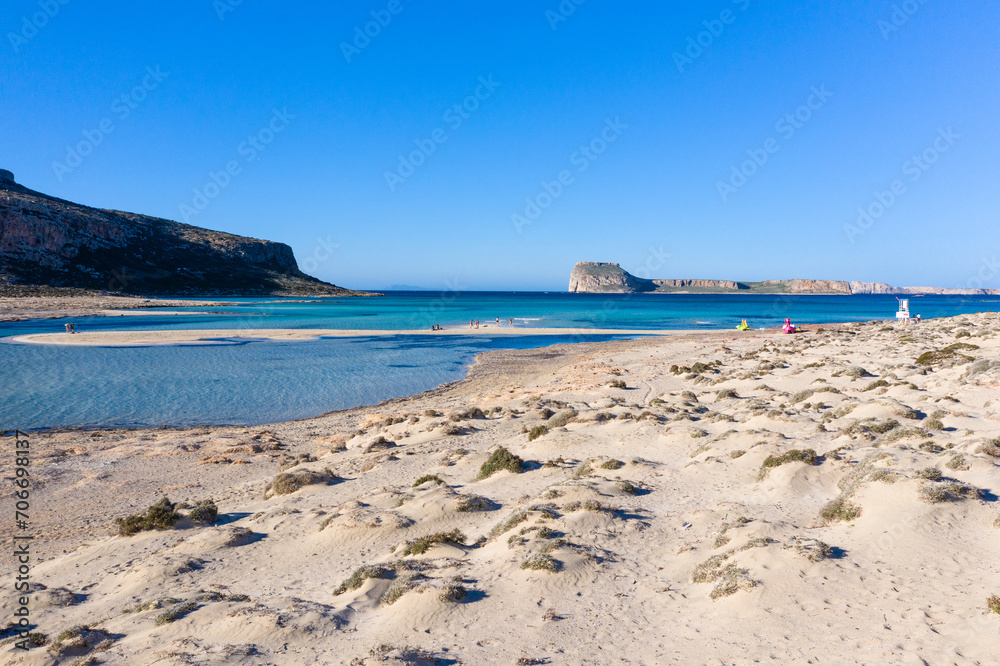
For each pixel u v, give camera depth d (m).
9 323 80.38
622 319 103.88
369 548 11.20
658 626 7.24
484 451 18.55
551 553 9.38
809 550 8.34
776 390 27.53
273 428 25.72
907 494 9.84
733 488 13.08
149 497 16.66
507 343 61.41
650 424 19.86
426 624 7.63
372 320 96.31
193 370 40.94
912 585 7.36
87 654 7.55
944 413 17.19
